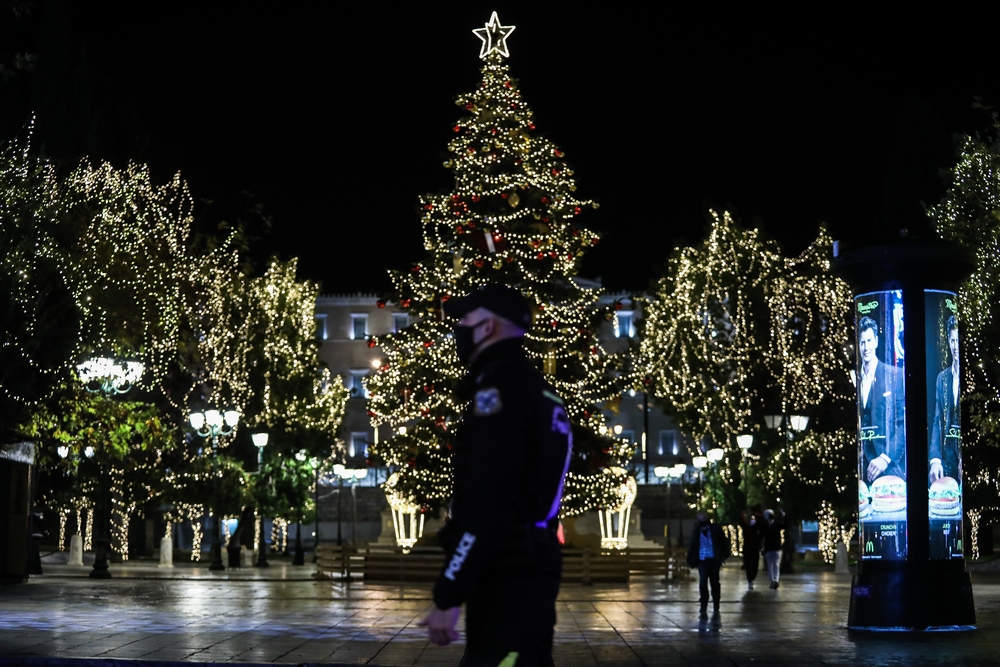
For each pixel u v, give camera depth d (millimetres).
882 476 17078
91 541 51938
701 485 53406
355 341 89312
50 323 26266
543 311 32625
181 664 12195
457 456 5125
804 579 35438
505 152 33594
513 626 4941
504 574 4969
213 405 48688
